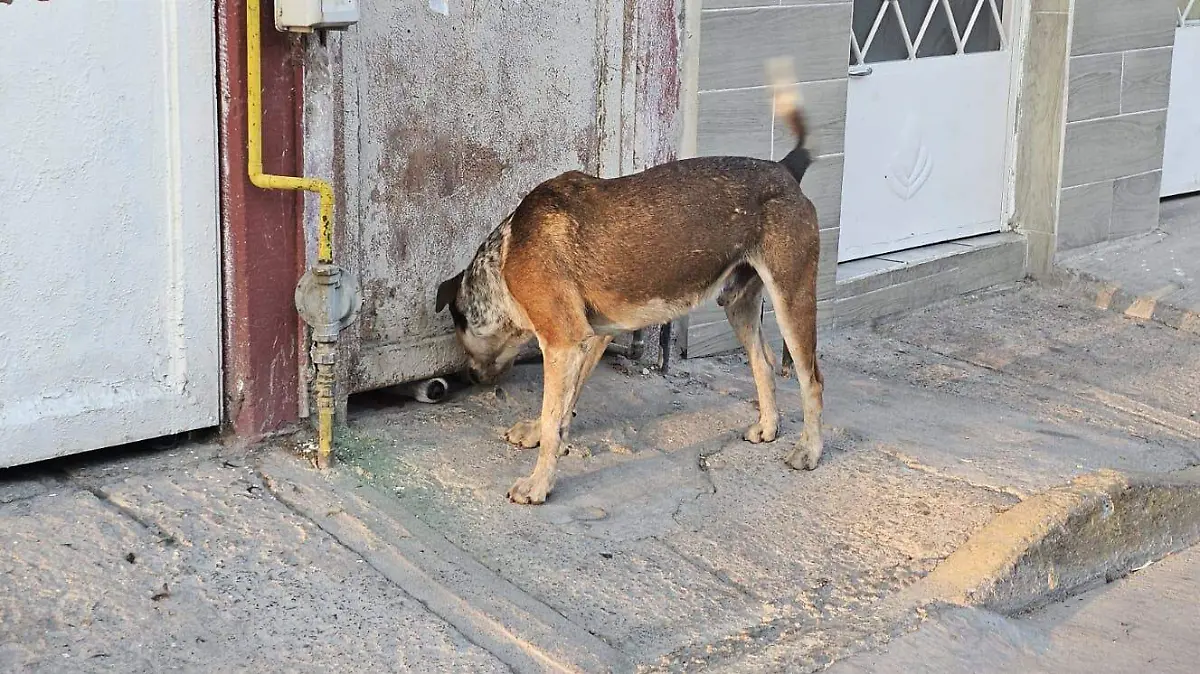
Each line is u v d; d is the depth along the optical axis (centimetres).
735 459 477
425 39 465
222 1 402
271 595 354
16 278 385
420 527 398
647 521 422
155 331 416
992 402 566
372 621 346
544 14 502
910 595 390
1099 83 737
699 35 546
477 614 352
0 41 368
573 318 426
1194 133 874
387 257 473
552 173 523
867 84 649
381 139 460
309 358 445
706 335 589
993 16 713
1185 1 847
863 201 667
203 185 413
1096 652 392
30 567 353
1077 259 746
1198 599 439
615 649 346
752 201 445
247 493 407
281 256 430
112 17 386
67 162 387
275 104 416
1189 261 752
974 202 730
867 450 491
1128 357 636
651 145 545
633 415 512
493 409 503
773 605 378
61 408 400
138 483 406
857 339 640
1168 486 477
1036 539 420
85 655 321
